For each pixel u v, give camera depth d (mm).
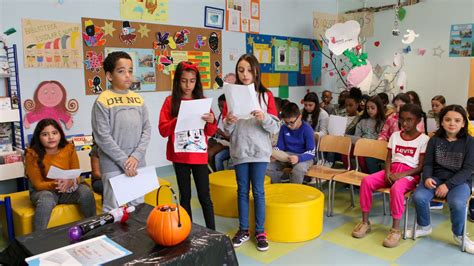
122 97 2258
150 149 4766
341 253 2537
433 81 5734
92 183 3039
